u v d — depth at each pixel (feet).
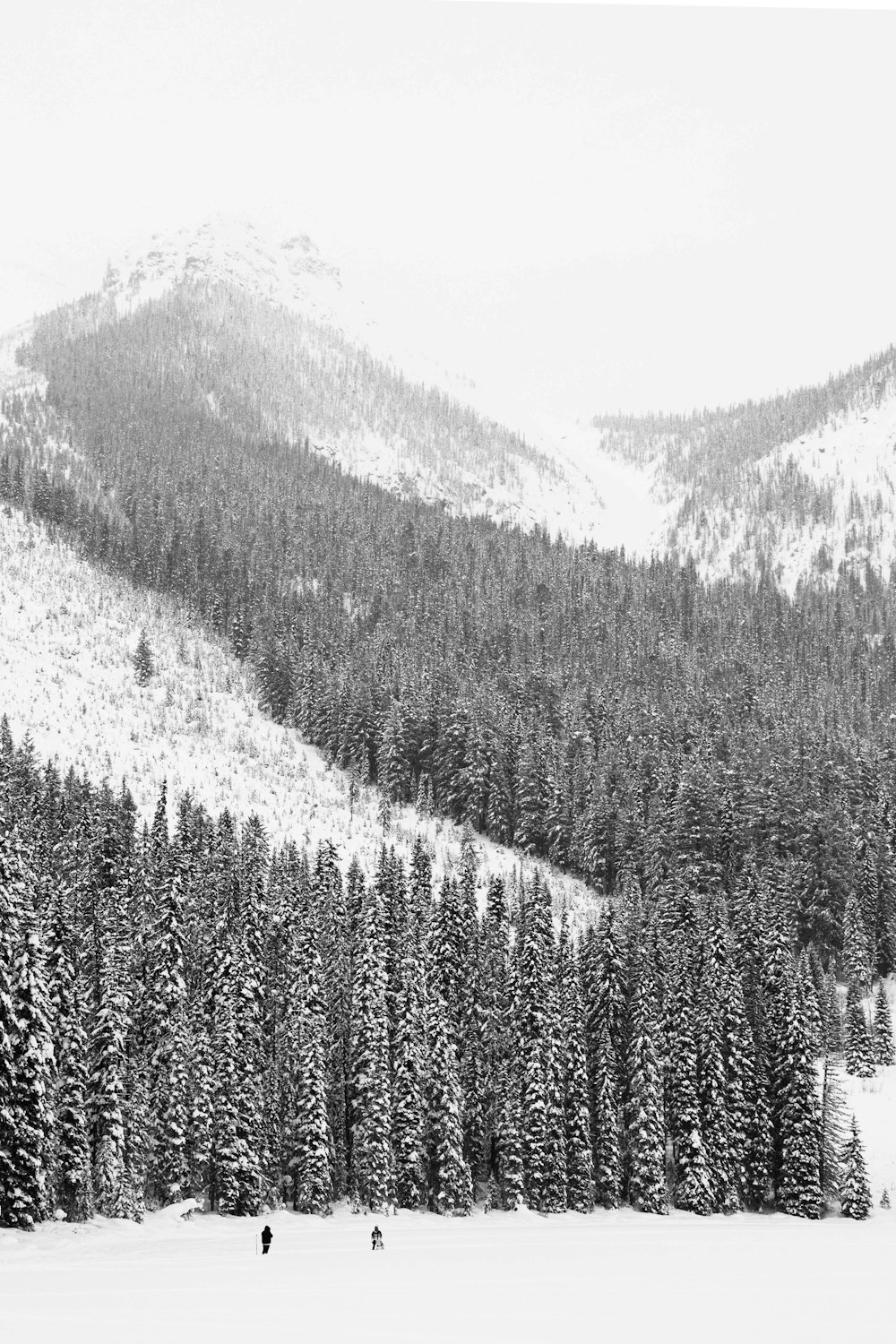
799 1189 228.84
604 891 405.80
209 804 400.47
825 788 424.05
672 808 397.80
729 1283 147.23
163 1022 206.59
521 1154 222.07
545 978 227.61
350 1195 219.20
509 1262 158.20
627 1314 124.16
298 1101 209.87
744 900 324.19
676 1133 235.40
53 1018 169.48
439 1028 221.05
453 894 257.75
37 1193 163.12
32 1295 116.26
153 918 229.04
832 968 352.08
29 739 376.89
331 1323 107.86
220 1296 120.26
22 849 169.89
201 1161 196.85
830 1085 246.06
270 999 233.55
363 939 224.74
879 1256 173.17
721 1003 242.99
